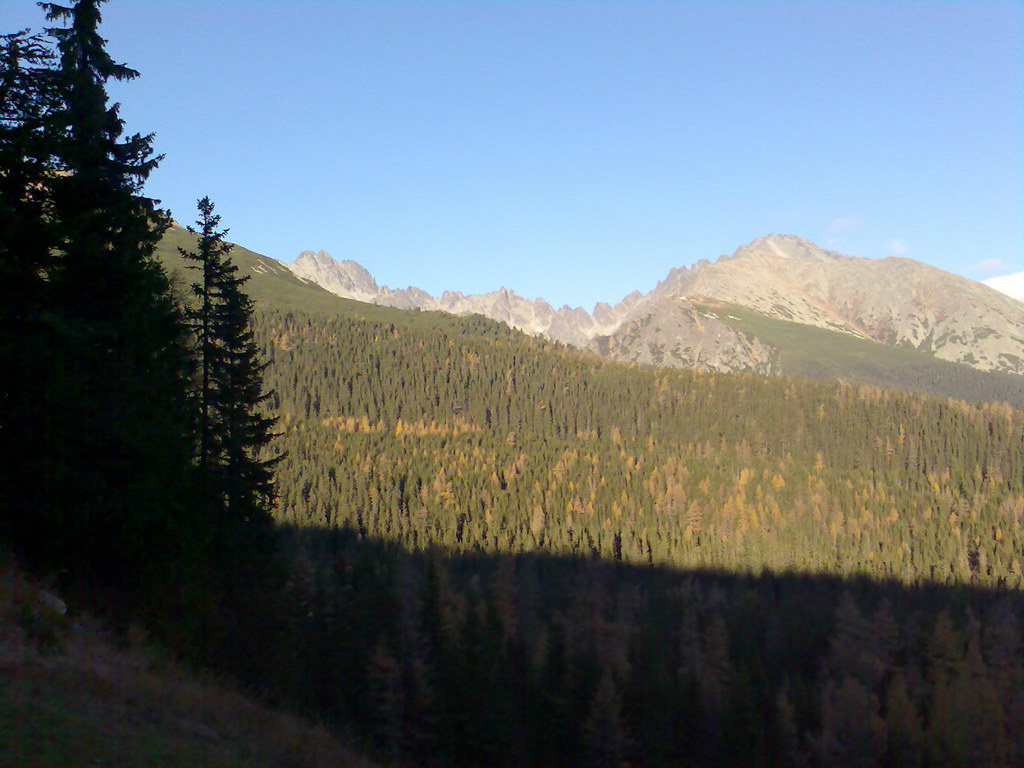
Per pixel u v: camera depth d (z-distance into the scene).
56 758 11.38
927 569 144.38
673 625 102.44
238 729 17.23
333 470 161.00
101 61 27.08
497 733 52.69
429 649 58.06
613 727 57.47
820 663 91.94
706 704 68.81
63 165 23.81
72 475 20.94
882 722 73.88
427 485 161.38
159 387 25.44
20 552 20.69
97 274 23.70
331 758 18.64
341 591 57.94
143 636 20.28
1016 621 109.00
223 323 33.09
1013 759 72.50
